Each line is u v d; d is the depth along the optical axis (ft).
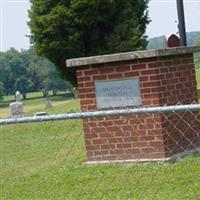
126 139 39.24
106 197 31.14
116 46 107.14
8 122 23.91
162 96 38.83
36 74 451.53
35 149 47.03
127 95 39.40
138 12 118.11
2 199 33.68
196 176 32.96
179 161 37.01
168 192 30.60
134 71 39.09
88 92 40.70
